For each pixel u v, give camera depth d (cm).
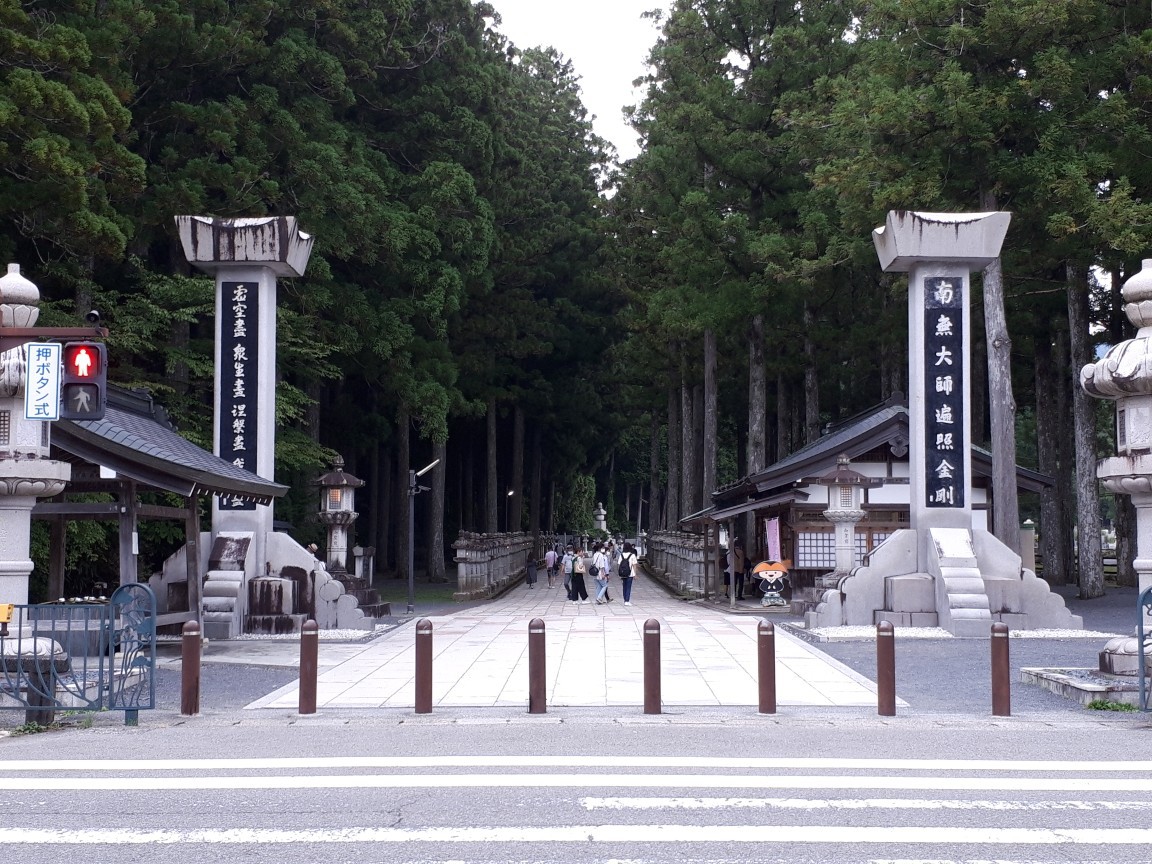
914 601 1945
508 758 815
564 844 578
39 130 1862
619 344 5275
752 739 902
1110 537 7975
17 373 1047
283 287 2808
